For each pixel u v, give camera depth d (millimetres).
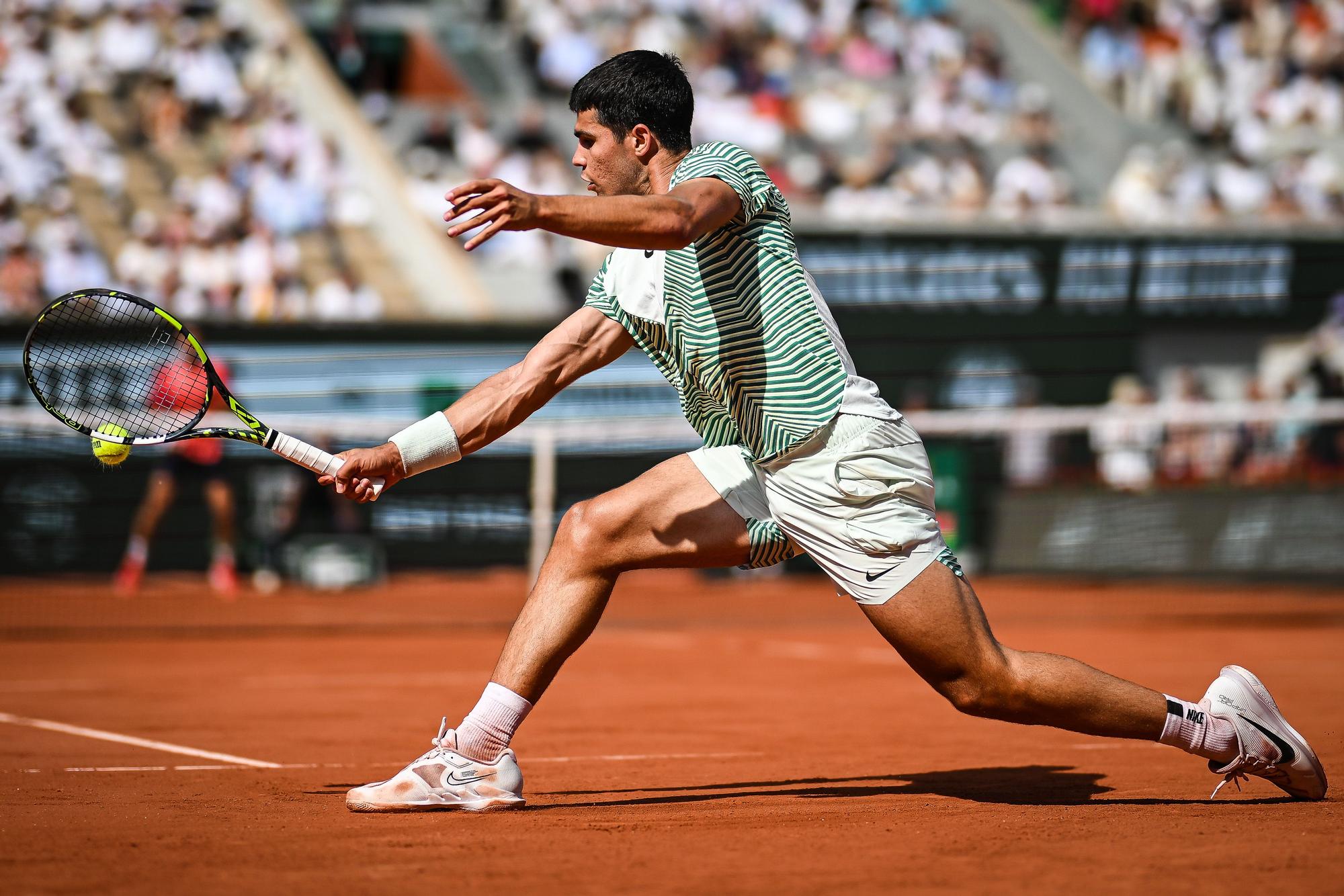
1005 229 17062
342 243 19219
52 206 18516
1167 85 25266
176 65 20828
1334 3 26969
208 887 2721
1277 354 18172
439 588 15352
